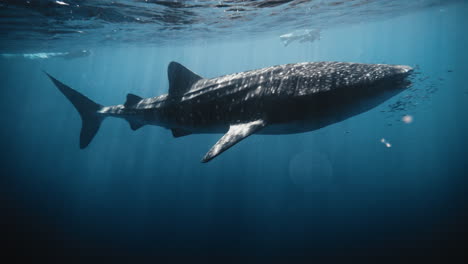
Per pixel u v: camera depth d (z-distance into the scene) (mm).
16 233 23297
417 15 33750
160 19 14430
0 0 9711
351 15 22156
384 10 23109
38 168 49938
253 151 42219
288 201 24219
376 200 21125
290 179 29891
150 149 50250
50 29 15578
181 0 10797
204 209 24859
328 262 14727
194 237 20234
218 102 4613
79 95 8055
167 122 5805
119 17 13406
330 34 39688
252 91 4195
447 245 13188
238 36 26953
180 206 26297
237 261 16703
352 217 19219
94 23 14672
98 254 19422
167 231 21672
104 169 44031
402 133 44812
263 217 21859
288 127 3957
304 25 23219
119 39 22328
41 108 96125
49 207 29422
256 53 64875
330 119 3742
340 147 41469
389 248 14383
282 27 22922
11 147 70062
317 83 3637
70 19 13203
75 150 56469
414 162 29484
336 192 24344
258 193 26938
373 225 17344
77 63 53531
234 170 34750
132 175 39125
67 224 24906
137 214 25703
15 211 28609
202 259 17422
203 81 5148
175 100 5473
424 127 47500
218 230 20797
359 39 62938
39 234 23062
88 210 28062
